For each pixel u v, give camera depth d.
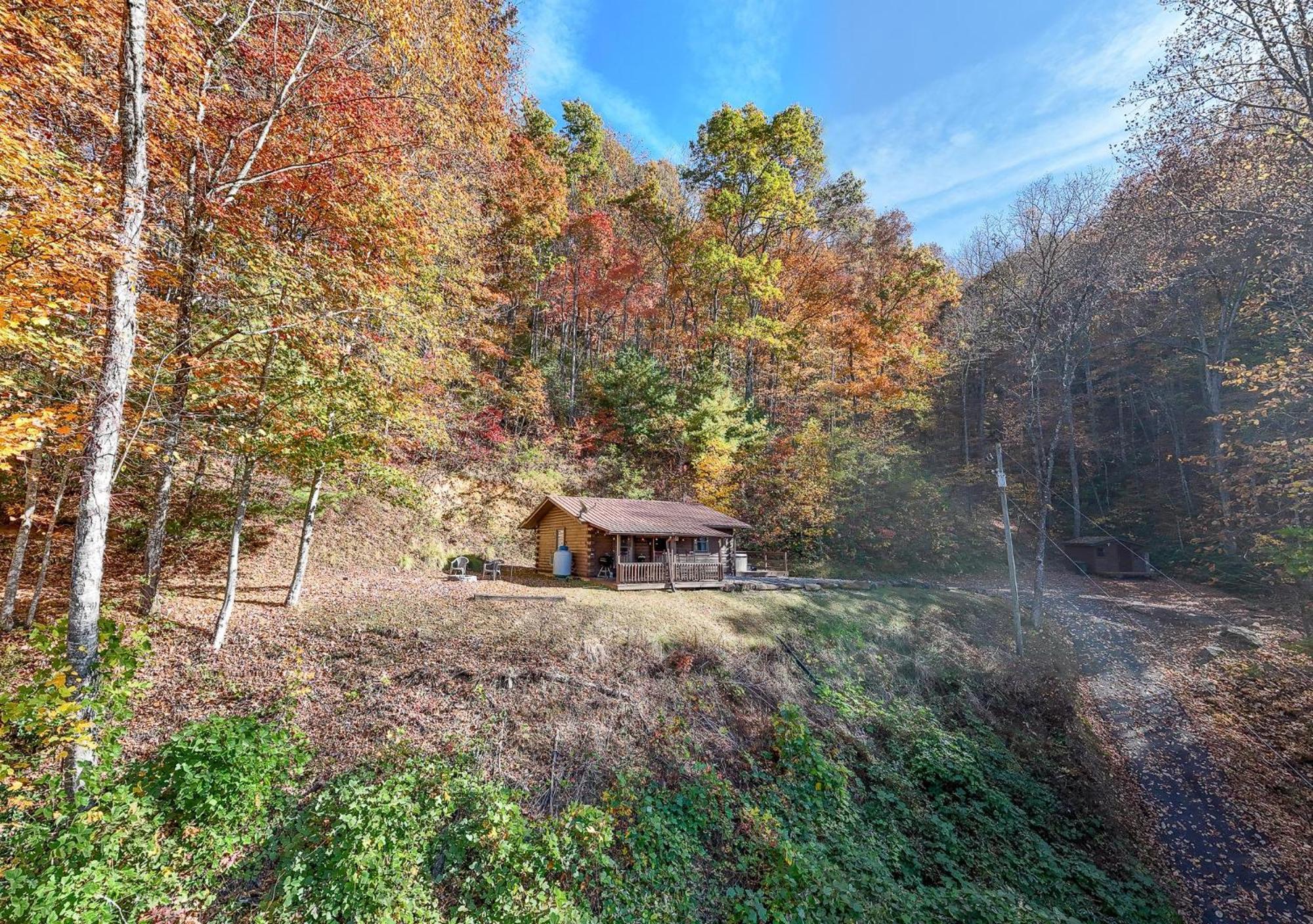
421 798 7.80
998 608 22.14
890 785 11.04
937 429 42.47
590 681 11.63
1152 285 21.44
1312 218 13.45
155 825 6.44
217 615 11.88
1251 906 9.26
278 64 11.38
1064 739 13.73
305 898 6.18
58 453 9.61
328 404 11.73
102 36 7.96
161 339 10.39
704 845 8.56
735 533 25.98
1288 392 17.00
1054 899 8.96
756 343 37.06
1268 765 12.22
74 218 6.52
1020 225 23.91
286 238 12.45
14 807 5.75
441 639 12.01
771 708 12.52
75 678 6.16
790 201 34.22
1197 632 19.28
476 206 18.27
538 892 6.73
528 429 29.92
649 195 35.88
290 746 8.23
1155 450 35.06
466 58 14.30
